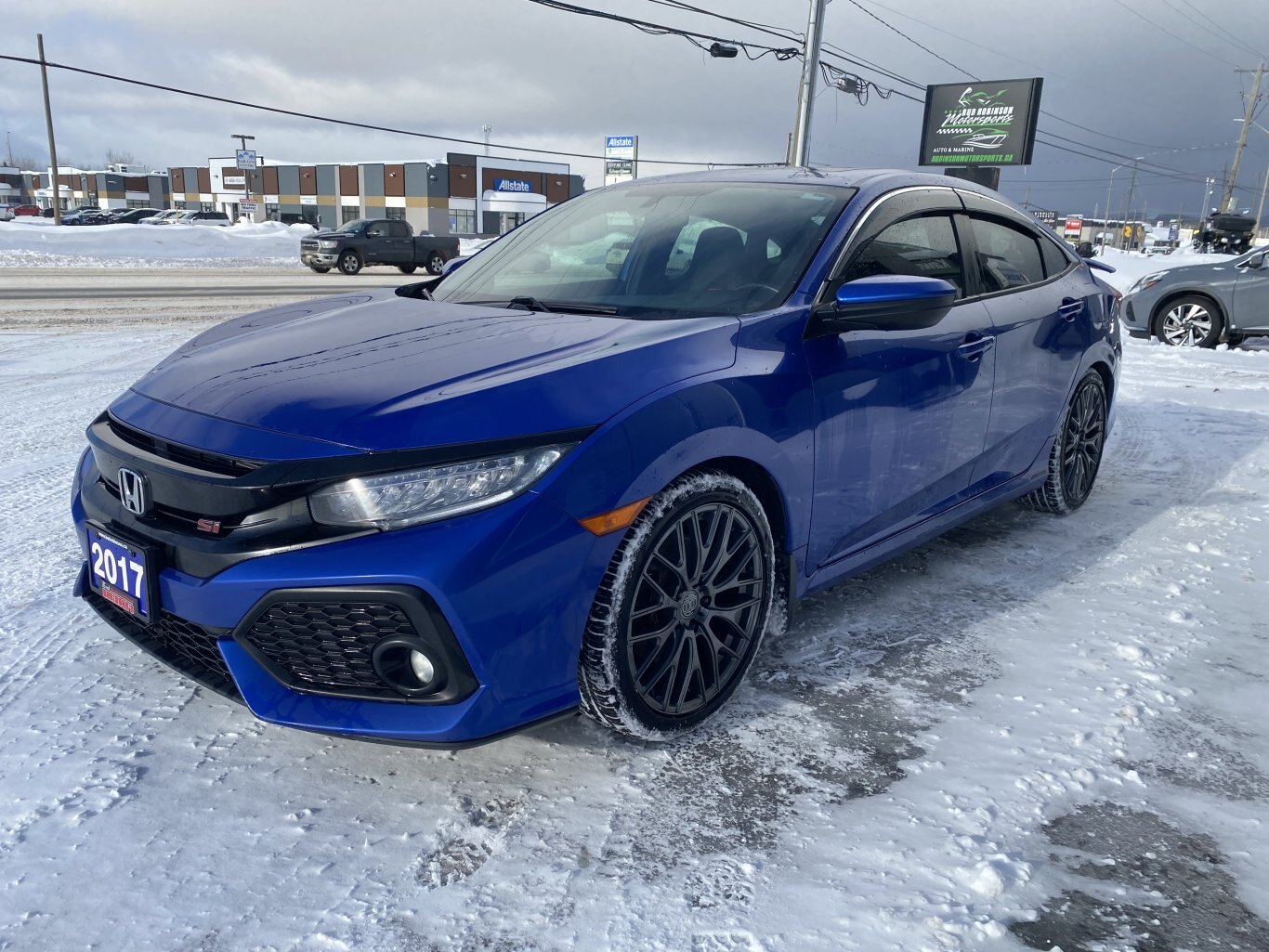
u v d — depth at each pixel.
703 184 3.30
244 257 33.22
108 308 12.54
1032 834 1.95
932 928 1.67
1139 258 30.47
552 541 1.91
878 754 2.24
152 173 99.31
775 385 2.36
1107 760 2.23
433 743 1.90
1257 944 1.66
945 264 3.16
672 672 2.20
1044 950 1.63
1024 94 36.25
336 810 2.00
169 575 2.00
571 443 1.96
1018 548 3.73
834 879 1.80
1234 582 3.38
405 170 70.00
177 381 2.32
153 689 2.48
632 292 2.79
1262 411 6.61
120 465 2.15
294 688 1.96
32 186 106.62
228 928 1.66
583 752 2.23
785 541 2.50
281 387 2.13
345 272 23.95
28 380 6.93
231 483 1.91
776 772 2.16
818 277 2.63
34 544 3.51
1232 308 10.34
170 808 1.99
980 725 2.38
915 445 2.90
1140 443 5.61
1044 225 3.99
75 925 1.66
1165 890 1.79
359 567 1.82
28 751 2.18
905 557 3.60
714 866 1.84
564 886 1.78
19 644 2.71
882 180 3.09
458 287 3.19
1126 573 3.47
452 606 1.81
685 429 2.11
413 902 1.73
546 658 1.96
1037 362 3.54
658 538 2.09
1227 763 2.23
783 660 2.72
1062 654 2.79
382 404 1.99
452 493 1.86
